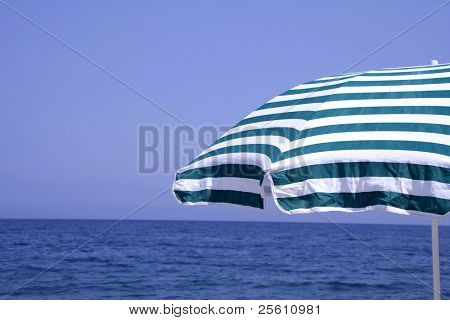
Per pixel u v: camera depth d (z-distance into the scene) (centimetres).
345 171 600
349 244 7681
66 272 4031
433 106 658
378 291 3116
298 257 5362
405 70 768
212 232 11912
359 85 735
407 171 579
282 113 730
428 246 7356
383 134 621
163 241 8038
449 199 555
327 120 670
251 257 5328
